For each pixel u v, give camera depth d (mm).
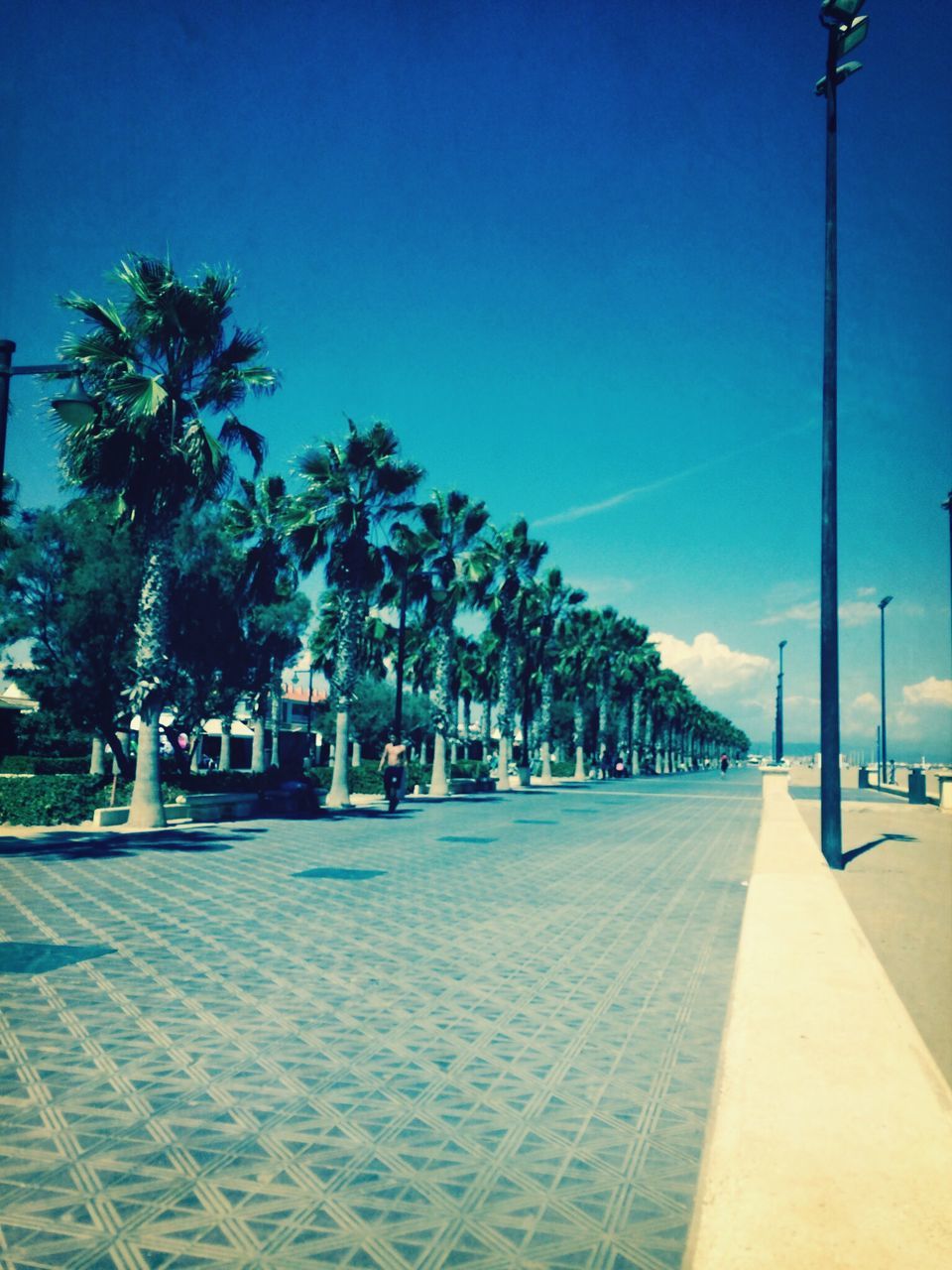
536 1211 3246
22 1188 3363
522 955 7430
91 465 17953
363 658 52625
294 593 26781
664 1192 3410
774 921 8359
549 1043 5168
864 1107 3832
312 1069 4699
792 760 123438
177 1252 2943
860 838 17906
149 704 18547
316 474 25688
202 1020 5504
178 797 22250
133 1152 3684
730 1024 5047
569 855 14891
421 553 31469
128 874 11805
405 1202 3311
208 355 18578
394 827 19781
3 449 12156
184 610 23297
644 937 8242
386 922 8812
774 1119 3695
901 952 7445
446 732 33094
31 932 8039
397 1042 5156
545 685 51812
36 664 22188
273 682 27297
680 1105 4262
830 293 14172
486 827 20031
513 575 39094
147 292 17469
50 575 21875
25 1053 4859
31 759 34750
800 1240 2750
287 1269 2852
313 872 12367
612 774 68250
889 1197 3037
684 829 20500
